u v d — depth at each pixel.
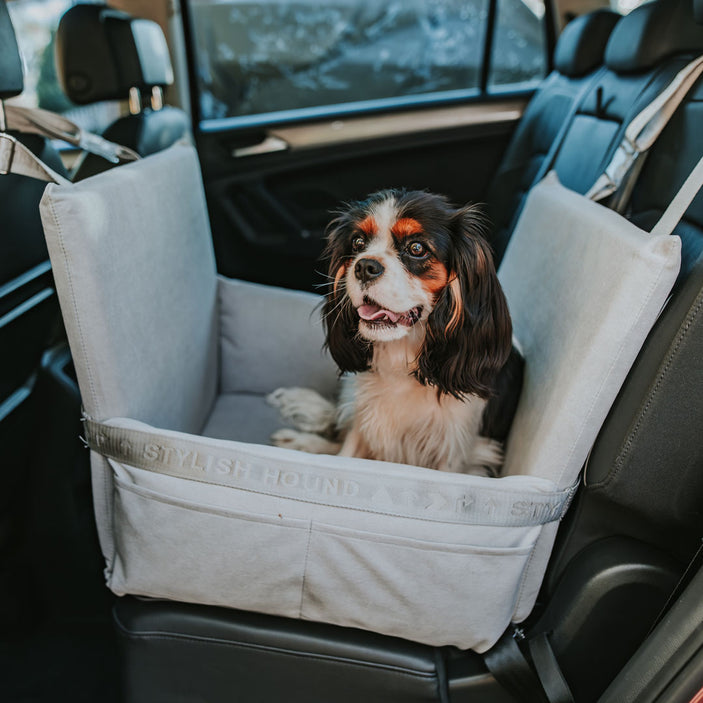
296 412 1.78
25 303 1.46
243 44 2.53
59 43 1.89
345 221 1.42
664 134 1.38
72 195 1.08
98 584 1.57
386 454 1.49
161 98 2.24
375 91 2.66
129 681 1.22
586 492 1.17
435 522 1.05
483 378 1.32
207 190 2.54
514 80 2.65
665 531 1.15
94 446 1.19
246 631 1.16
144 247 1.31
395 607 1.09
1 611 1.50
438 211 1.31
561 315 1.24
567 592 1.17
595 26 2.11
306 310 1.88
